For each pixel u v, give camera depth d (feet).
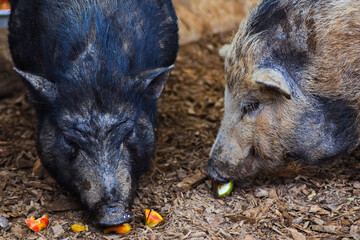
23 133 38.86
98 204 25.08
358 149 33.65
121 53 26.84
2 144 36.99
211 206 29.14
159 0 32.24
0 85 43.78
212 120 40.37
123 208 25.00
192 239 26.23
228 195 29.99
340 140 28.50
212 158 29.07
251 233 26.58
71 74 26.04
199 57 53.93
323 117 27.61
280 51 26.78
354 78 27.32
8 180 32.12
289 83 26.58
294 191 29.81
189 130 38.99
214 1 60.64
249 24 27.73
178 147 36.50
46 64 27.99
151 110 29.71
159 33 31.63
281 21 27.02
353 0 27.07
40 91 25.81
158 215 27.86
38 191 30.89
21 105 43.34
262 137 27.63
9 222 28.09
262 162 28.71
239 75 27.02
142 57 28.55
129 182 25.98
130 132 26.73
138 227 27.40
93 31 26.94
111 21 27.71
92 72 25.75
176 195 30.42
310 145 28.04
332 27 26.68
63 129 26.08
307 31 26.71
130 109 26.27
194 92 45.88
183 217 28.22
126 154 26.63
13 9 31.99
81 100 25.55
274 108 27.07
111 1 28.66
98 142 25.40
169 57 33.47
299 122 27.30
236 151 28.19
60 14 28.50
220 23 59.16
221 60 53.21
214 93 45.57
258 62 26.61
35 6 30.07
